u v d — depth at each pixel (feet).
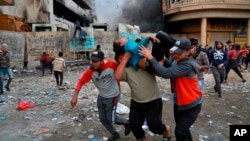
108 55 74.02
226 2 83.30
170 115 19.19
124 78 11.03
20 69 60.39
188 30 98.53
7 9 70.28
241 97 25.46
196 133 15.29
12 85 35.68
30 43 67.87
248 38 87.97
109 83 12.98
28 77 46.39
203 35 87.20
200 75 19.81
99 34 73.41
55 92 29.66
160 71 9.70
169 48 10.48
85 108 21.44
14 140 14.78
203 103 22.86
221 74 25.07
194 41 13.58
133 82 10.74
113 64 12.91
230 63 33.83
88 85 34.32
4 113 20.43
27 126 17.19
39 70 59.77
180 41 9.70
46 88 32.73
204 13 86.07
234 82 35.53
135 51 10.28
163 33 10.30
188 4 87.61
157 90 11.04
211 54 25.03
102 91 13.14
